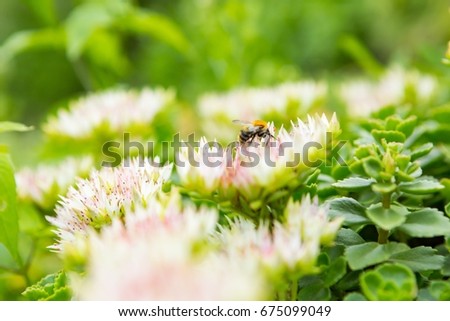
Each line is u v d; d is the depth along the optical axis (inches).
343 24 54.4
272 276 13.6
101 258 13.2
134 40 49.8
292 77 31.9
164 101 22.4
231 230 14.7
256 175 14.4
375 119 19.1
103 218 15.3
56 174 19.1
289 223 14.2
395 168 15.1
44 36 28.1
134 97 22.9
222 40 30.3
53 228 18.6
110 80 30.6
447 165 18.6
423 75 25.9
